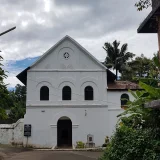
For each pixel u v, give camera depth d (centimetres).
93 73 2927
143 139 891
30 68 2902
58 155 2030
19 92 6650
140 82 981
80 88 2892
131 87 2897
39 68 2903
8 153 2145
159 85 1036
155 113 911
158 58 1005
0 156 1894
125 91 2881
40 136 2778
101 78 2919
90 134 2802
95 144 2780
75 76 2914
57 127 2880
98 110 2859
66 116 2836
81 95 2878
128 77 4978
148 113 980
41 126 2798
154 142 863
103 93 2892
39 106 2830
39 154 2106
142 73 4600
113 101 2872
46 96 2875
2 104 1616
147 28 1001
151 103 770
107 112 2855
